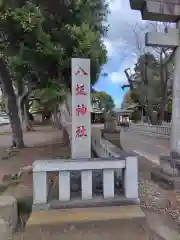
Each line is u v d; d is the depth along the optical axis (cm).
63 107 1125
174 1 438
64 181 312
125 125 2877
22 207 338
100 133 980
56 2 520
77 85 395
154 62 1902
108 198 319
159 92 1933
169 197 390
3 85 977
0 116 3753
